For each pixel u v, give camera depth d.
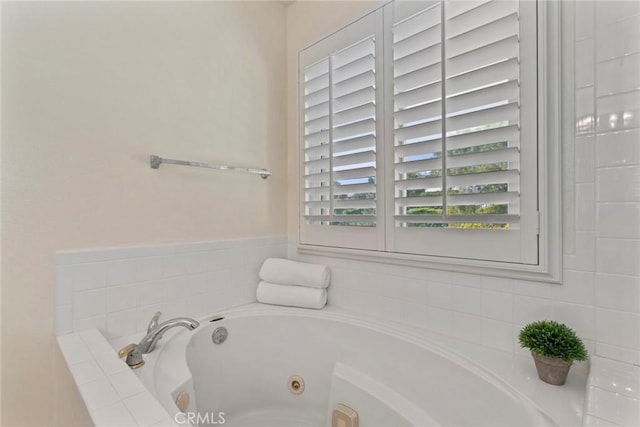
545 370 0.87
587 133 0.90
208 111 1.50
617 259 0.86
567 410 0.75
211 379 1.32
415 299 1.28
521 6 0.99
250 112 1.70
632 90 0.83
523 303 1.02
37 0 1.02
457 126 1.13
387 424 1.09
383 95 1.36
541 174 0.96
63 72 1.07
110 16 1.18
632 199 0.84
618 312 0.86
